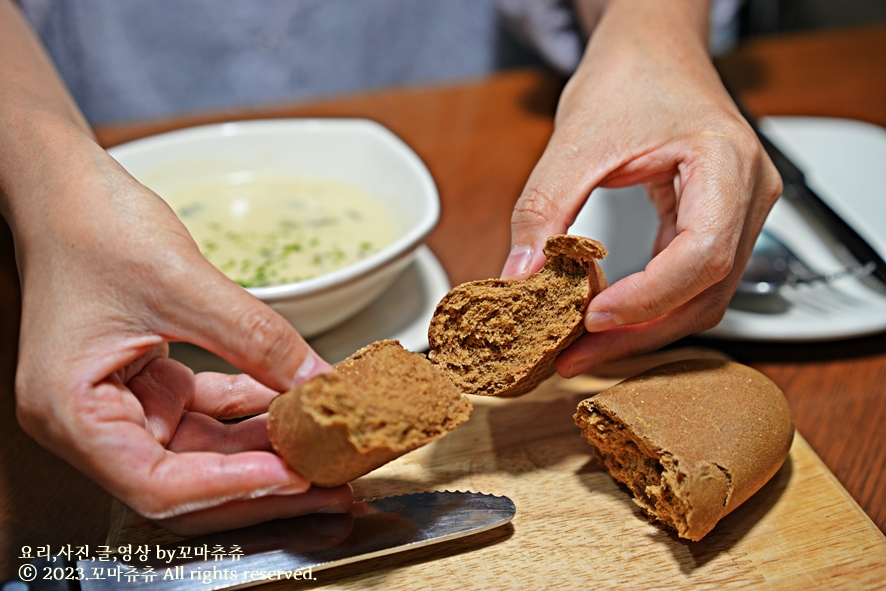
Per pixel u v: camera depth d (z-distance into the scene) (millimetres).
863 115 622
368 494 372
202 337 317
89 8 640
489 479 379
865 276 461
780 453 359
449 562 344
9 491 372
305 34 710
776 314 445
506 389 365
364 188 513
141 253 316
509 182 565
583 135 389
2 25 432
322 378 305
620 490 373
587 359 379
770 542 350
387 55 755
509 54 778
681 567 342
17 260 341
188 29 668
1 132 358
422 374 333
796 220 511
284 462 321
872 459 390
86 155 345
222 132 515
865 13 897
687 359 406
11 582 318
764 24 896
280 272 451
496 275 489
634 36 419
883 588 335
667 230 434
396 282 468
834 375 429
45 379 311
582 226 488
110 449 310
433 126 624
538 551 348
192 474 314
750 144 370
